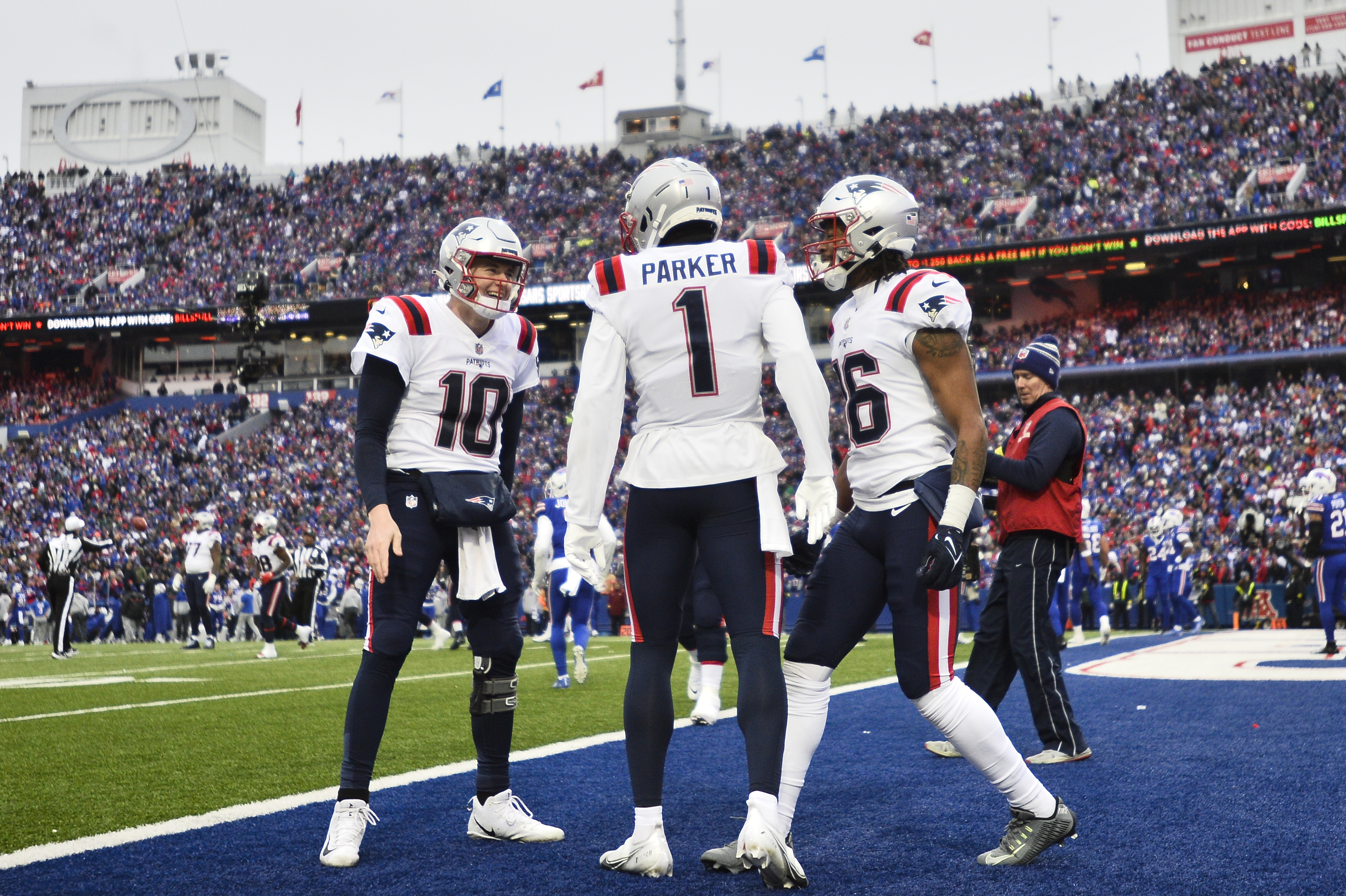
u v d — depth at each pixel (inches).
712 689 240.8
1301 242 1241.4
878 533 122.7
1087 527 502.9
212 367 1641.2
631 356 122.0
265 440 1429.6
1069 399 1277.1
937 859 117.8
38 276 1664.6
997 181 1476.4
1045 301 1408.7
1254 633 625.9
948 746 185.9
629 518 121.9
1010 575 189.5
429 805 150.0
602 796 154.3
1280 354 1207.6
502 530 140.3
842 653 124.6
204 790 159.6
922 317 121.0
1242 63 1502.2
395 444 138.9
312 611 547.5
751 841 105.0
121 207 1752.0
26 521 1251.2
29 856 120.3
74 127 2250.2
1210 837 123.6
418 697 284.7
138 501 1286.9
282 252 1664.6
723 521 118.0
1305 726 208.8
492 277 138.1
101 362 1647.4
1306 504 429.1
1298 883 104.0
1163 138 1432.1
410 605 133.3
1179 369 1272.1
